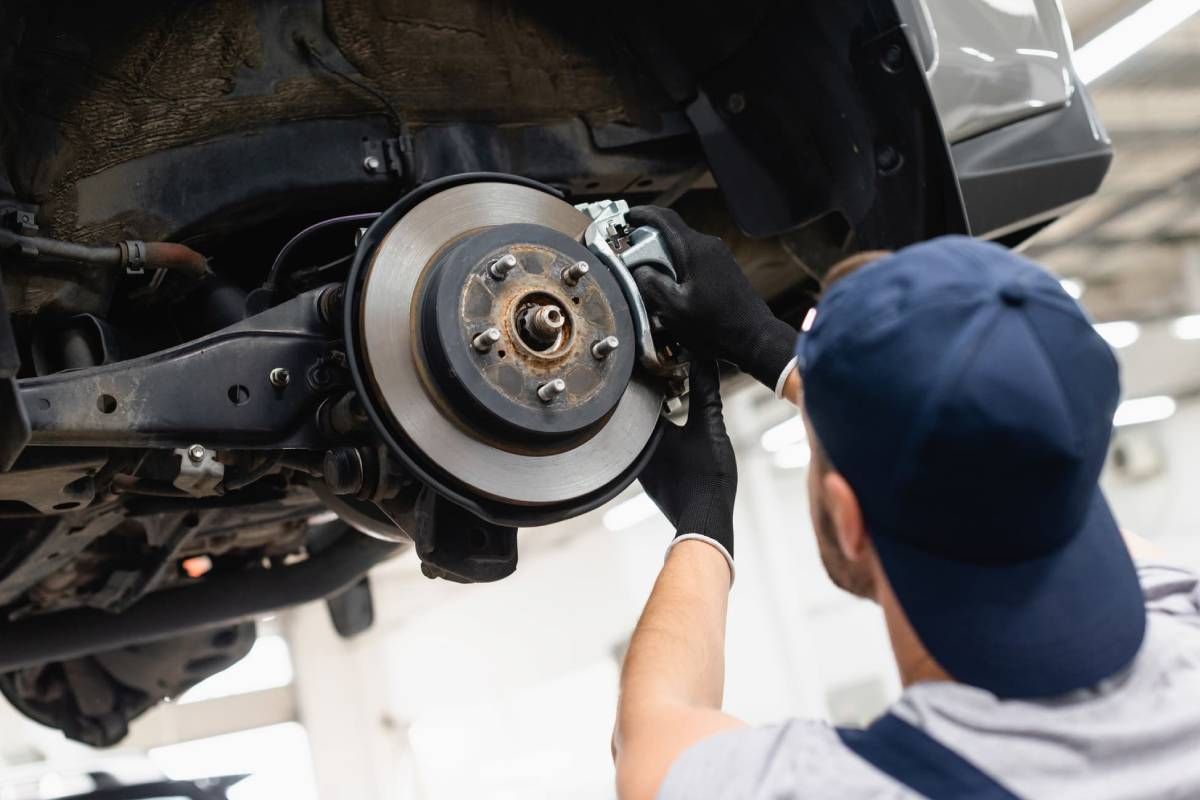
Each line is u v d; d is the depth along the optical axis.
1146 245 7.29
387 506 1.33
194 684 2.67
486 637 9.84
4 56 1.31
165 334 1.46
